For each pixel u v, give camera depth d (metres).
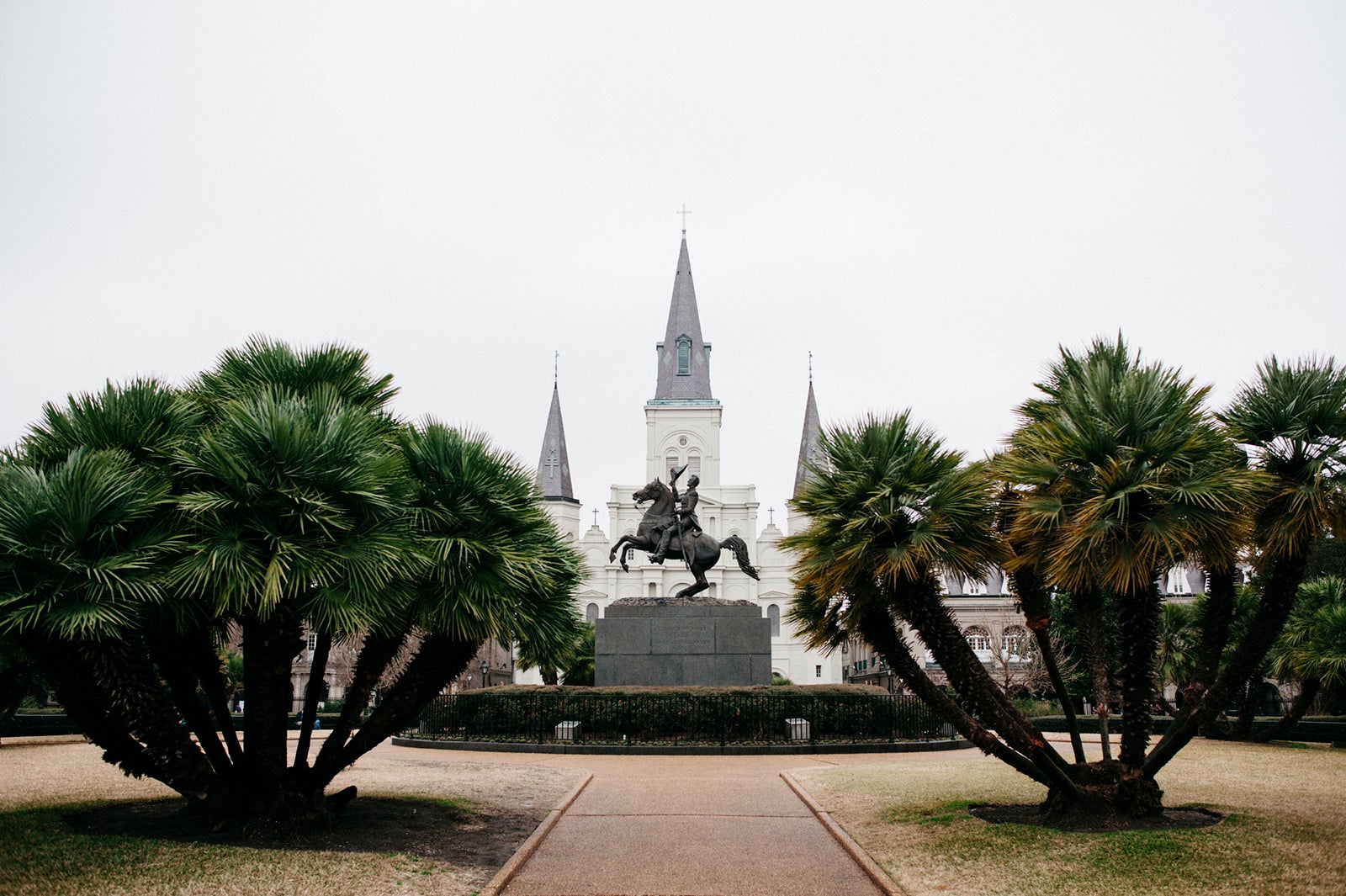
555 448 93.00
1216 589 9.17
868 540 8.64
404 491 8.73
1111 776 9.16
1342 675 19.27
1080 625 9.91
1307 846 7.83
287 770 8.96
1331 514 8.39
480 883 7.55
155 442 8.55
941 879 7.54
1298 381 8.69
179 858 7.58
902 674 9.43
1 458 8.38
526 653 9.87
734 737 18.02
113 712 8.37
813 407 92.62
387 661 9.40
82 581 7.45
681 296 92.81
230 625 9.70
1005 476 8.89
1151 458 8.25
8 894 6.61
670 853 8.86
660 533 21.20
